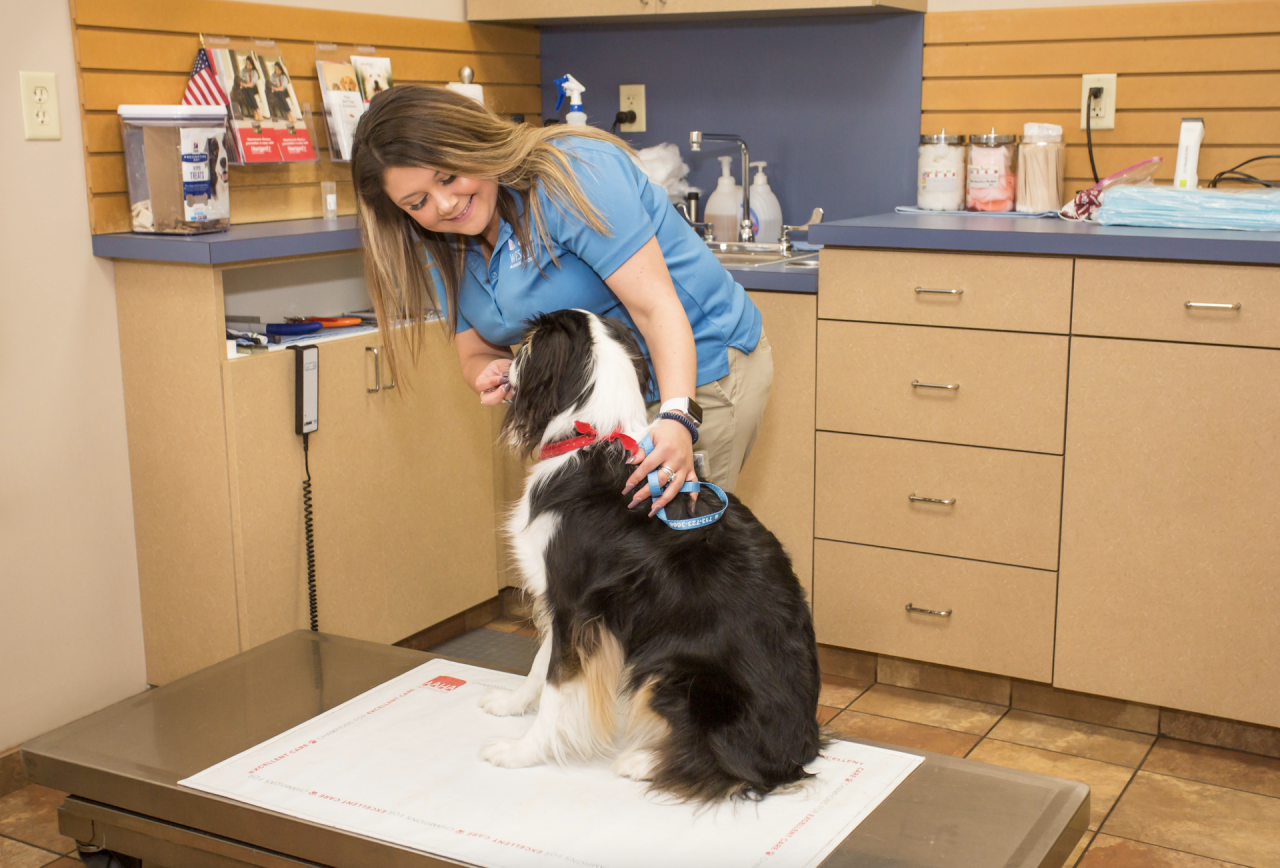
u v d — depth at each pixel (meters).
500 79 3.41
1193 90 2.71
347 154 2.81
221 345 2.27
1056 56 2.84
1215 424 2.23
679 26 3.33
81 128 2.29
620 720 1.51
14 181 2.17
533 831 1.30
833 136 3.18
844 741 1.54
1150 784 2.28
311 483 2.48
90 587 2.40
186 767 1.47
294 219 2.79
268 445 2.37
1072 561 2.43
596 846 1.27
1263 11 2.60
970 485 2.51
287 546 2.45
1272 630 2.26
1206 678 2.35
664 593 1.43
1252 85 2.64
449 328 1.91
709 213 3.28
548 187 1.57
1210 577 2.30
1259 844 2.06
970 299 2.42
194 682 1.75
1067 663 2.49
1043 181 2.79
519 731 1.57
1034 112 2.90
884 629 2.69
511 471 3.11
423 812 1.35
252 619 2.39
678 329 1.59
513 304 1.74
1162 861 2.01
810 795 1.38
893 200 3.14
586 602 1.44
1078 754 2.40
